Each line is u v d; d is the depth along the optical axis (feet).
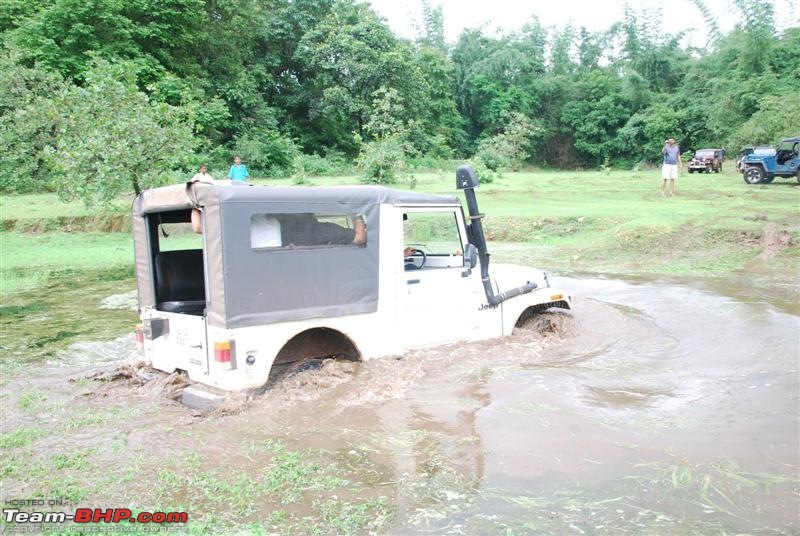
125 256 54.19
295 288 17.81
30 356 24.34
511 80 220.23
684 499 11.74
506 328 23.26
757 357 20.42
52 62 98.53
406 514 11.53
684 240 45.91
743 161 86.38
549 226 54.80
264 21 149.59
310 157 135.64
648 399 17.10
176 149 58.90
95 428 16.35
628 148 203.62
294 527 11.23
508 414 16.20
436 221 21.86
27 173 71.10
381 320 19.86
